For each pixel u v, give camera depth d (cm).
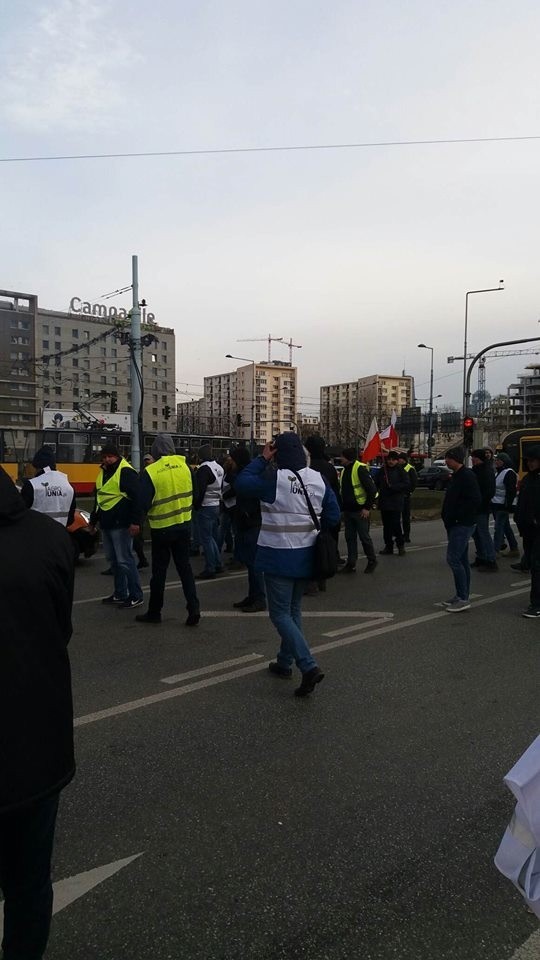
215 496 970
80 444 2706
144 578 980
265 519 496
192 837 308
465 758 390
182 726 433
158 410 12319
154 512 678
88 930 248
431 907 262
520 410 12238
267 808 334
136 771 371
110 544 781
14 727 183
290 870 284
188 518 690
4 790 180
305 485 491
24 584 187
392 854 296
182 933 246
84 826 317
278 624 497
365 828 316
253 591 757
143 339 2239
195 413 14825
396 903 264
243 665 559
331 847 301
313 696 488
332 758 388
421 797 346
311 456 958
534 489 726
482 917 257
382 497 1209
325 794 347
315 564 490
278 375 13188
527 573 1030
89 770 372
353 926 251
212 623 701
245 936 245
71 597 208
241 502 747
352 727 433
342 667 556
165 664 561
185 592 691
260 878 279
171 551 696
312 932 248
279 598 498
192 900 264
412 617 733
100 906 261
